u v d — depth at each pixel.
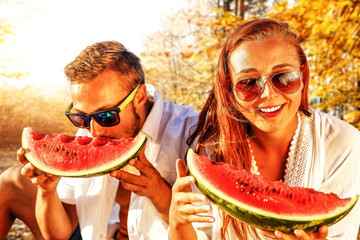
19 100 11.72
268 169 2.13
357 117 5.31
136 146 2.01
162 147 2.59
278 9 5.62
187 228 1.95
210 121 2.21
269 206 1.56
